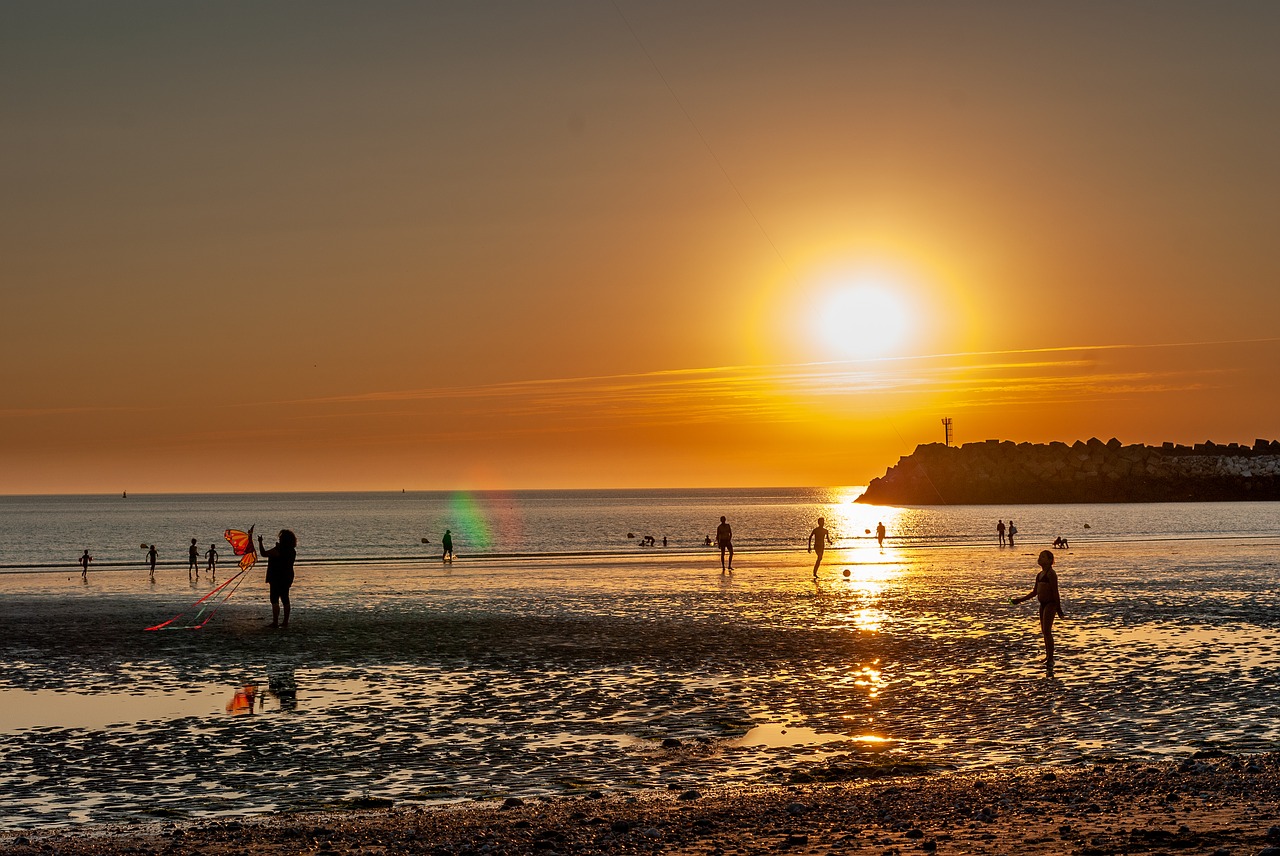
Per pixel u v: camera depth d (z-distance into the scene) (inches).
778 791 472.4
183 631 1086.4
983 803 430.6
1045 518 6112.2
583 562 2310.5
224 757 555.5
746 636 1005.2
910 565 2081.7
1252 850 335.3
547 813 432.8
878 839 377.7
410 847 380.8
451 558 2308.1
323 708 681.0
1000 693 706.2
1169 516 6092.5
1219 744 558.6
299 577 1900.8
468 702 697.6
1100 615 1145.4
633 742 584.4
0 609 1338.6
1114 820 389.4
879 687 736.3
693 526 6525.6
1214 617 1119.6
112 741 591.8
